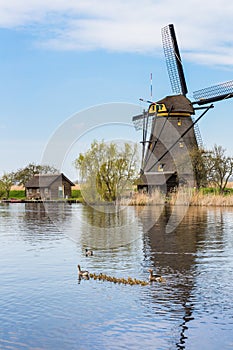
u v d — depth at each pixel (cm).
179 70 6750
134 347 1183
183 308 1447
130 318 1367
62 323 1337
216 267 1991
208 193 5978
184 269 1962
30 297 1575
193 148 6391
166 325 1313
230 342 1206
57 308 1462
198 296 1566
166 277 1825
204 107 6322
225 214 4491
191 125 6225
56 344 1200
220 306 1462
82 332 1273
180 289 1652
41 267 2020
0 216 4688
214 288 1658
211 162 6297
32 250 2442
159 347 1181
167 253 2334
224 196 5678
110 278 1794
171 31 6800
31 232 3219
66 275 1872
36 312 1427
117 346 1188
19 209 5953
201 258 2191
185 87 6725
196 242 2683
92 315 1395
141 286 1698
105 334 1259
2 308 1465
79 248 2498
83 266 2039
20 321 1354
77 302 1516
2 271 1945
